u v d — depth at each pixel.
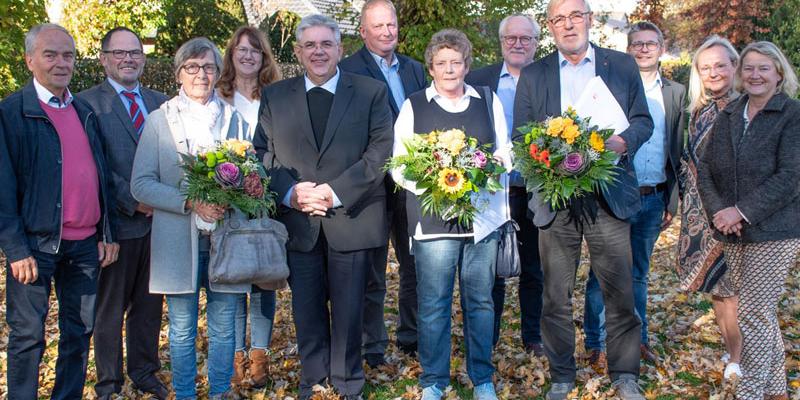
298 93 4.07
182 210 3.80
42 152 3.65
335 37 4.05
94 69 13.19
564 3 3.94
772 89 3.74
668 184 4.65
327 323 4.25
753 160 3.74
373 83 4.16
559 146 3.62
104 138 4.12
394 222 4.79
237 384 4.49
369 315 4.69
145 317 4.31
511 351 4.97
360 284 4.09
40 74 3.71
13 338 3.67
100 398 4.25
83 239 3.86
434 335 4.02
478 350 4.05
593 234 3.96
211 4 22.66
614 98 3.87
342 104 4.04
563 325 4.09
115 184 4.09
